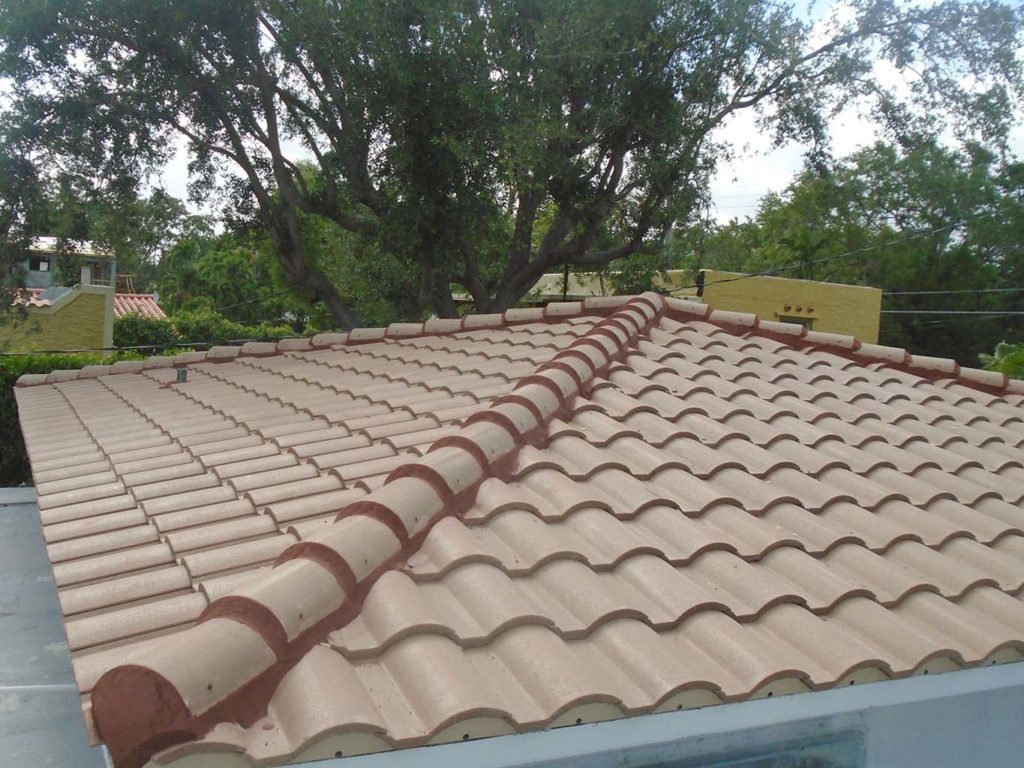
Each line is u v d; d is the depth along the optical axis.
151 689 2.31
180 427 7.12
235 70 15.19
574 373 5.60
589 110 15.28
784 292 22.38
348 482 4.69
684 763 3.03
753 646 3.14
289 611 2.73
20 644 6.66
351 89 14.50
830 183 28.64
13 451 15.42
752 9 16.02
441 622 2.88
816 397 6.73
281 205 17.52
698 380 6.47
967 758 3.62
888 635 3.43
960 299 35.38
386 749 2.45
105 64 14.70
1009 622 3.78
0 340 22.83
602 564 3.51
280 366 9.59
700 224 17.88
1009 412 7.64
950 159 35.78
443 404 6.17
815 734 3.31
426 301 16.86
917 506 4.91
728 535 4.02
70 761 4.94
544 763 2.70
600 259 17.39
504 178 14.94
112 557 4.00
